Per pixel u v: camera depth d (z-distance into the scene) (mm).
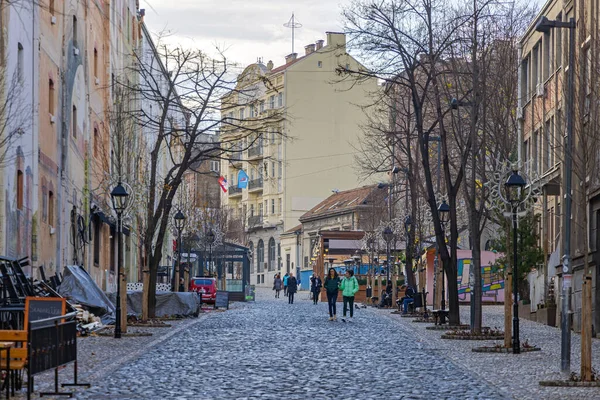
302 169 123875
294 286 75812
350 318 47094
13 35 31500
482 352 26562
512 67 40406
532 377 19953
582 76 25844
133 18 71812
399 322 44031
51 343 16109
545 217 45031
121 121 50000
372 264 77500
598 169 26953
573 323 36719
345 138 124000
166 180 42156
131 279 67438
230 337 32375
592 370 20141
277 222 127625
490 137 40219
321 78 123250
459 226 62344
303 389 17500
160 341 29875
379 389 17578
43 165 37719
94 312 36438
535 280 48281
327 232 89750
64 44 42625
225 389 17406
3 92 26000
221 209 118312
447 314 38781
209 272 79188
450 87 40219
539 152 46812
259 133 44188
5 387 16125
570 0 40406
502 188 37625
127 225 62312
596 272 34312
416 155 53656
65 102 42781
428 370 21391
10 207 31641
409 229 58031
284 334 34281
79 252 46219
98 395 16344
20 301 26594
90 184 49812
